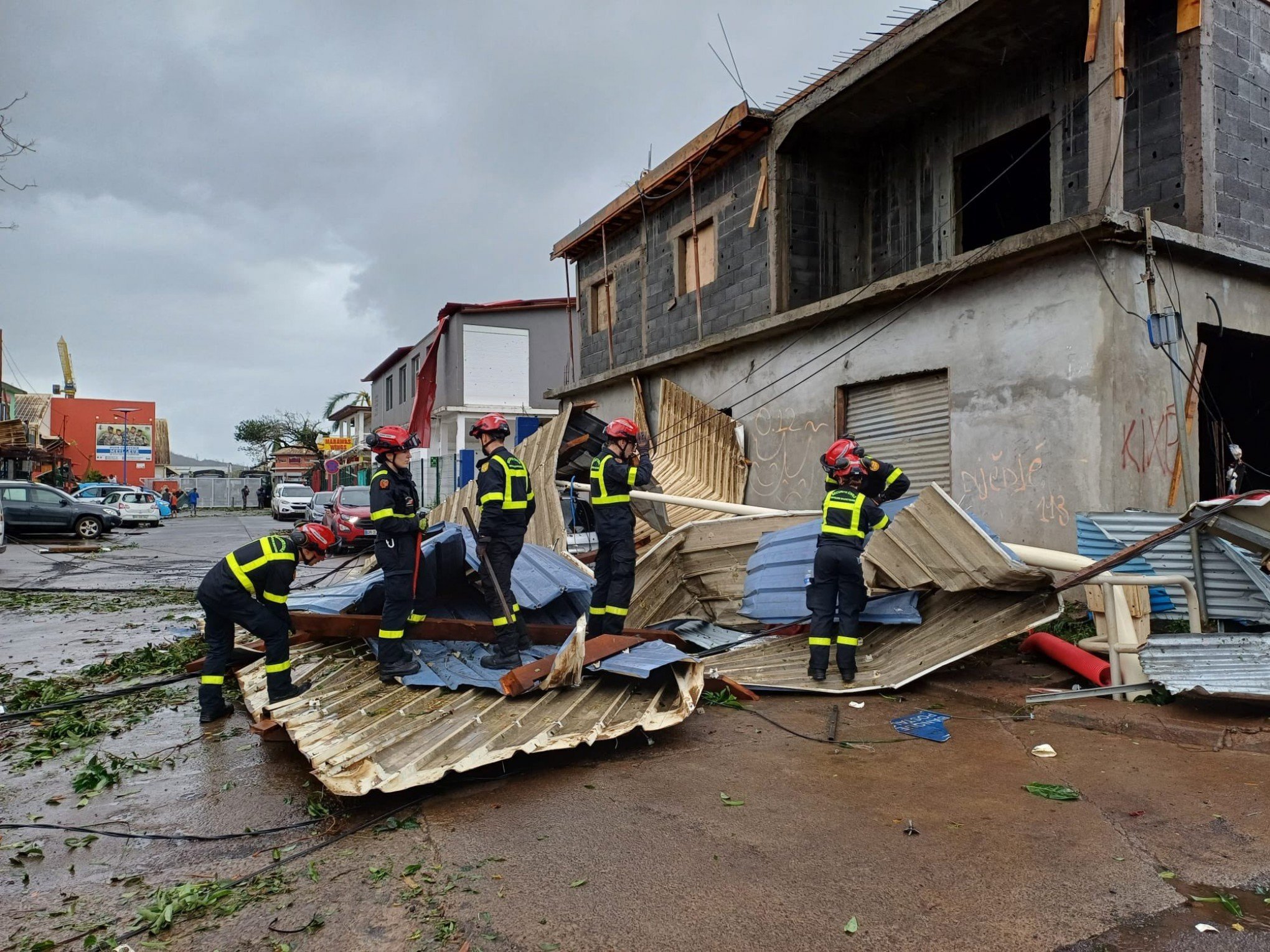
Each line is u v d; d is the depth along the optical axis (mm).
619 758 4543
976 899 2859
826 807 3764
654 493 8711
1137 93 8922
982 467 8656
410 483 5504
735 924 2738
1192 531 5883
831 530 5855
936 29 9516
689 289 14695
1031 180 11758
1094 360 7574
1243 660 4953
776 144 12055
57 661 7719
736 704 5672
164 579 14594
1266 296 9180
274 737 4863
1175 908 2779
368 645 6406
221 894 3064
